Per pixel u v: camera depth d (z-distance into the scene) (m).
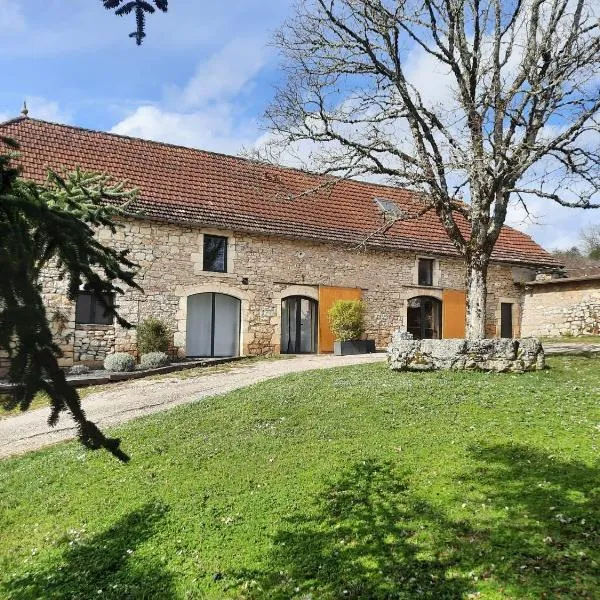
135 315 14.79
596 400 7.43
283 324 17.34
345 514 4.97
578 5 11.93
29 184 3.31
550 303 19.81
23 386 2.60
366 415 7.53
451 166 11.10
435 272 19.41
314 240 17.14
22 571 4.95
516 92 11.10
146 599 4.26
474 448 6.00
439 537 4.36
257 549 4.67
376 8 10.96
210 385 11.95
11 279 2.56
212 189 17.08
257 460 6.40
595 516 4.32
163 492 5.90
